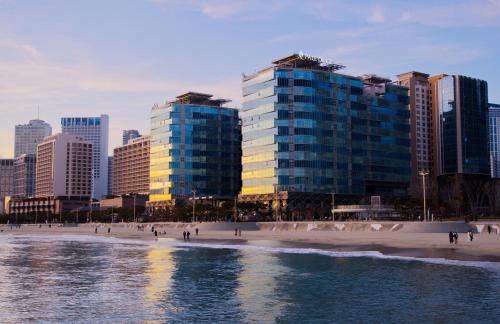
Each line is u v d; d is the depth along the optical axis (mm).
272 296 52250
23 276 69562
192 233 168750
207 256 94000
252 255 93688
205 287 58438
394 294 51344
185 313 45344
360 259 81438
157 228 198375
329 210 199375
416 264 72500
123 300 51281
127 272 72500
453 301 47219
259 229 158500
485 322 40094
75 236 197125
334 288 55750
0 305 49125
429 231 113625
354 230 130125
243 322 42125
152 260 88688
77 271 74625
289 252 97875
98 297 53031
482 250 83938
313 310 45625
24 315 45094
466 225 112938
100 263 85312
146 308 47469
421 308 44969
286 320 42469
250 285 59156
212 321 42562
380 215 174500
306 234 135250
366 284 57438
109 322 42594
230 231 160375
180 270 73750
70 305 49062
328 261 80062
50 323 42375
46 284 62062
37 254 105375
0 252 111125
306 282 60156
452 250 85688
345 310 45219
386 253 88750
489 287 53312
